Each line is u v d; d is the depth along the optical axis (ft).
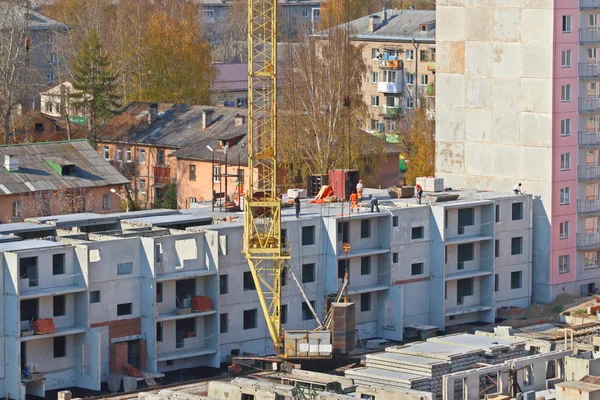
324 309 639.35
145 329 586.86
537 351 565.94
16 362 551.59
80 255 568.41
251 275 618.85
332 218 636.48
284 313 628.28
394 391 492.95
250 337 619.26
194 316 596.29
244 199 614.75
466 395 499.51
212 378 585.63
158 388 564.30
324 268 640.58
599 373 523.70
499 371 509.35
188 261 599.57
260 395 498.69
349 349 600.80
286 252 616.39
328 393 488.85
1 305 552.82
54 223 620.08
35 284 561.02
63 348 570.46
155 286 584.81
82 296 569.64
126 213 654.53
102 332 576.61
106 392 567.18
